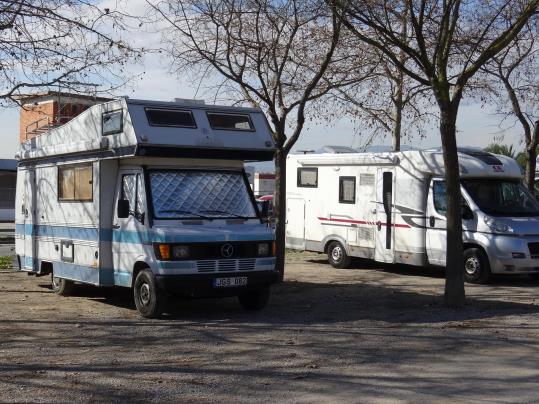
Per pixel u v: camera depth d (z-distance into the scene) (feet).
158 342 27.68
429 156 49.11
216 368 23.68
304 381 22.20
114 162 35.27
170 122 32.99
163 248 31.04
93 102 41.01
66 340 27.81
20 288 44.16
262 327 30.94
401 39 40.24
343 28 41.63
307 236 58.85
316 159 57.93
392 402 20.03
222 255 32.01
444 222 48.06
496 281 48.57
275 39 42.60
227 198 34.50
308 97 43.01
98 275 35.04
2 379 21.99
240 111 35.24
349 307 36.63
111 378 22.29
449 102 35.76
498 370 23.71
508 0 37.76
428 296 40.37
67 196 38.40
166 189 33.17
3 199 113.80
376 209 52.95
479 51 40.37
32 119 48.16
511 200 49.08
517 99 55.21
